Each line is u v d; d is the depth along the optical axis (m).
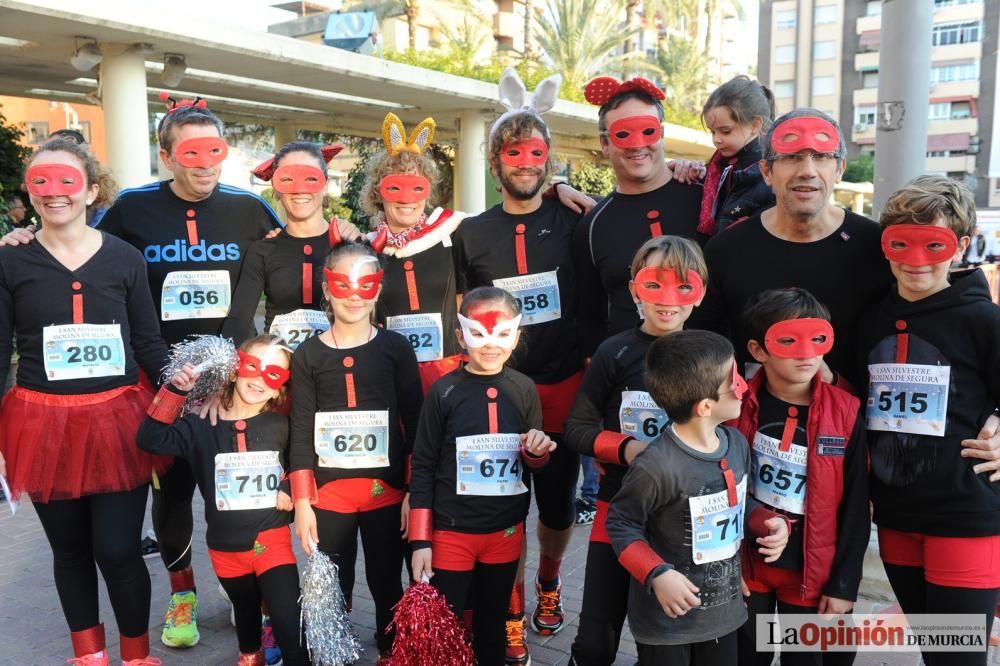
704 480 2.40
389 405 3.10
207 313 3.52
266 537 2.96
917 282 2.44
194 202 3.55
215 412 3.05
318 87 10.67
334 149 3.69
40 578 4.34
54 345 2.90
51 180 2.82
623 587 2.73
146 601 3.03
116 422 2.94
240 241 3.60
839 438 2.52
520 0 35.62
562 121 13.66
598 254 3.35
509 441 2.93
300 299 3.42
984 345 2.40
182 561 3.52
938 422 2.42
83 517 3.01
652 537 2.46
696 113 33.69
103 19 6.99
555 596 3.58
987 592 2.38
